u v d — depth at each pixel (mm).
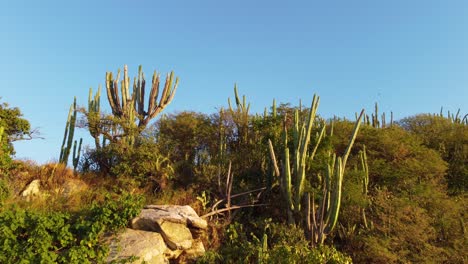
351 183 12008
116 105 16797
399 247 11570
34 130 14961
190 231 10570
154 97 17031
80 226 9500
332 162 12039
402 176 13430
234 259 10344
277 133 14172
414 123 20000
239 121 16062
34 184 12398
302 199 11914
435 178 14602
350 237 11680
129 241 9727
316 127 14406
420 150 14797
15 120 14469
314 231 11039
